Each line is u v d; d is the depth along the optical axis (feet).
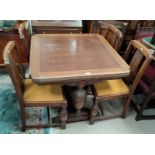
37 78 4.63
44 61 5.31
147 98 6.56
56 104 5.77
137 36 9.28
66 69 5.04
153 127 6.95
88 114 6.82
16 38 8.20
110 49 6.32
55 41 6.58
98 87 6.31
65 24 8.72
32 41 6.40
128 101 6.66
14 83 4.96
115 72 5.12
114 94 6.23
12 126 6.48
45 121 6.70
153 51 6.65
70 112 6.74
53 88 6.01
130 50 6.49
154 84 6.15
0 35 8.04
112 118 7.08
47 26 8.59
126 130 6.72
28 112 7.05
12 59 4.91
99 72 5.04
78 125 6.71
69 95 6.96
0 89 8.04
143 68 5.71
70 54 5.79
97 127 6.71
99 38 7.13
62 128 6.48
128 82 6.55
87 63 5.40
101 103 7.71
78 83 5.32
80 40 6.84
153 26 9.53
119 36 6.63
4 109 7.07
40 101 5.62
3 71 9.25
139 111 6.95
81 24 8.91
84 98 6.08
